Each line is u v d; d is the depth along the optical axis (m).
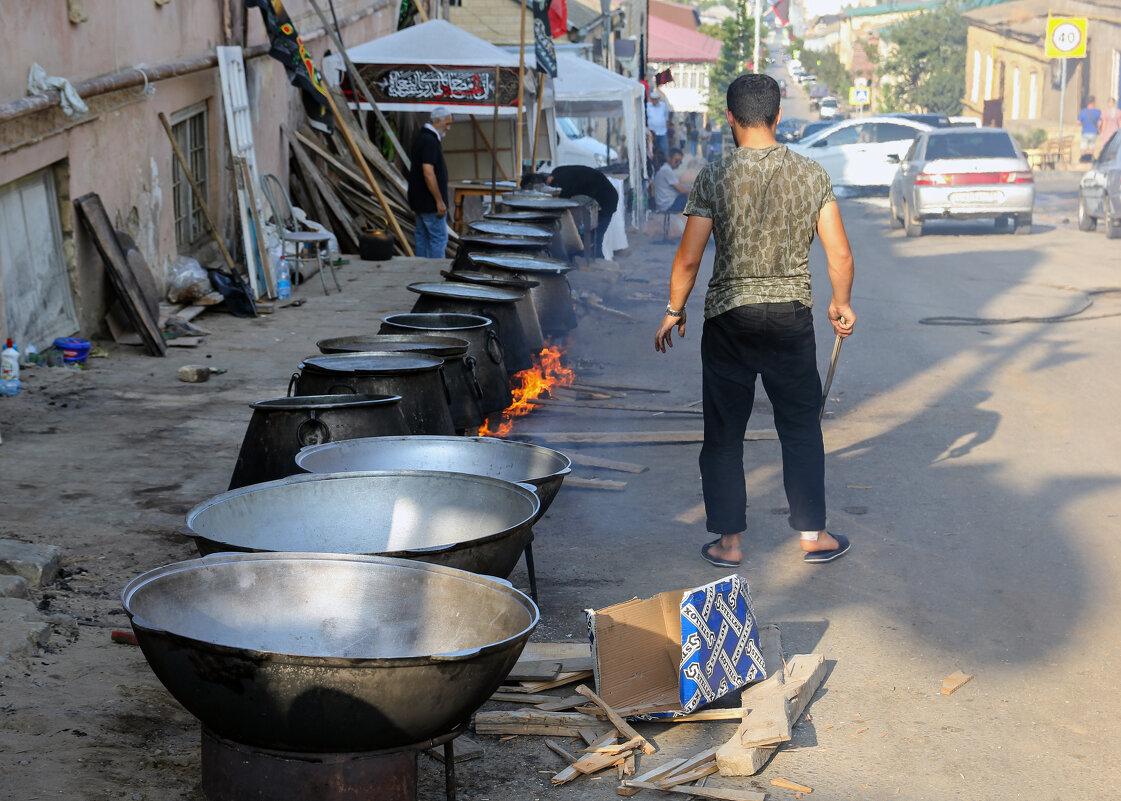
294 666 2.69
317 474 3.92
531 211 11.42
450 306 6.65
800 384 5.20
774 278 5.11
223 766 2.88
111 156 10.31
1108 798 3.38
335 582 3.25
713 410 5.23
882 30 75.81
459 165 18.44
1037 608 4.82
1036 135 42.66
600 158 22.73
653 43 51.50
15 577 4.40
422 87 15.88
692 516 6.04
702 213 5.14
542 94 16.66
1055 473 6.73
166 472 6.27
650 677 3.93
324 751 2.80
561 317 8.33
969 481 6.59
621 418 8.05
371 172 16.61
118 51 10.50
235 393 8.23
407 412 4.96
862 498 6.30
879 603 4.87
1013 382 9.22
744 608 3.98
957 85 63.06
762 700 3.80
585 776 3.49
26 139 8.53
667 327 5.32
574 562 5.34
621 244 17.61
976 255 17.69
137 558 4.99
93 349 9.37
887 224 22.48
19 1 8.44
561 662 4.03
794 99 96.88
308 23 17.08
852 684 4.13
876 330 11.62
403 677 2.72
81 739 3.35
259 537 3.79
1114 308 12.84
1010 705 3.97
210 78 13.25
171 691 2.86
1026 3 52.94
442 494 3.98
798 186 5.04
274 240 12.64
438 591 3.21
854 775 3.51
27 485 5.92
